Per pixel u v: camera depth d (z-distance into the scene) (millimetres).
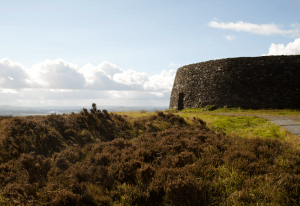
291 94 22516
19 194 4363
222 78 25922
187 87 30109
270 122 13031
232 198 4215
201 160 6098
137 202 4320
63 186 4766
